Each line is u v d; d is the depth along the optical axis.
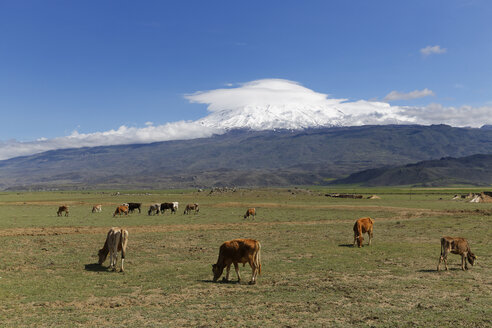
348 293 17.94
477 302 16.31
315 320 14.39
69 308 15.99
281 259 26.75
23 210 79.88
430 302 16.44
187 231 44.34
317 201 114.19
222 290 18.72
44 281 20.56
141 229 46.44
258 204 95.81
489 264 24.33
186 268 23.97
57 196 177.25
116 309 15.88
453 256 27.23
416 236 38.12
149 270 23.42
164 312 15.45
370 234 32.94
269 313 15.20
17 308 16.03
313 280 20.61
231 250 20.22
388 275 21.67
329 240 36.12
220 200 119.00
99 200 126.50
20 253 29.08
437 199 129.75
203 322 14.27
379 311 15.28
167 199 127.44
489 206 86.75
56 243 34.09
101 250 24.73
